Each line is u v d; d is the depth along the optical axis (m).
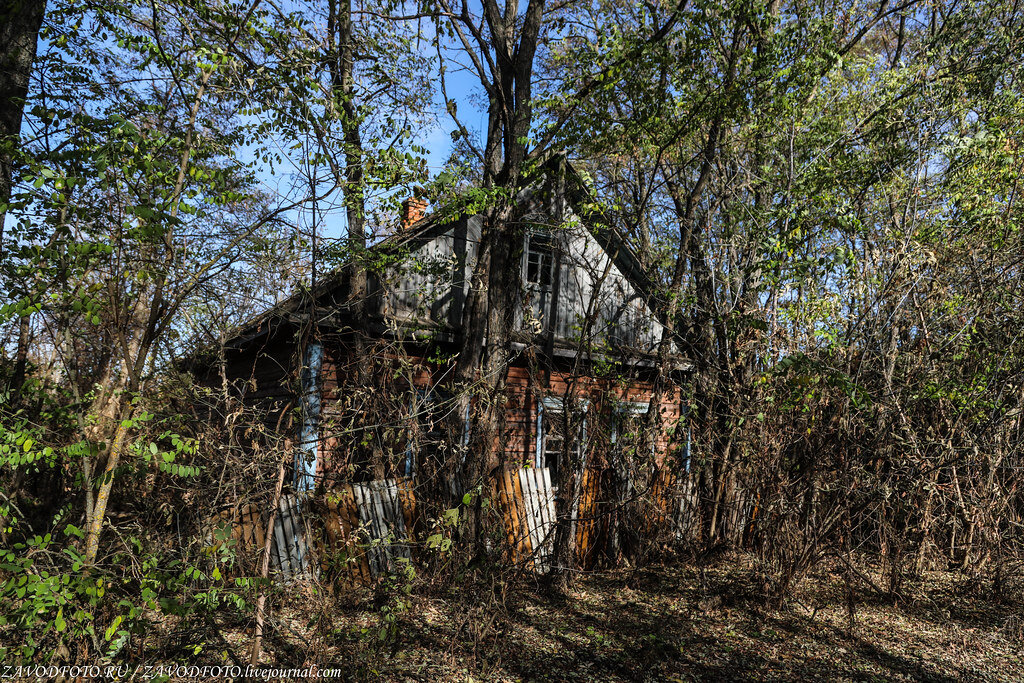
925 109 10.61
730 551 9.68
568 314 12.34
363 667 5.45
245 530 6.48
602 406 9.13
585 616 7.43
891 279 7.48
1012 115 10.12
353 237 7.19
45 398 5.12
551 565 8.20
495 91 9.83
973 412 8.26
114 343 4.70
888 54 14.65
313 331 7.86
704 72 9.69
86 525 4.25
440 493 7.64
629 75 8.95
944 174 10.03
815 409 7.69
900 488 8.34
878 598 8.41
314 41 7.83
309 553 5.96
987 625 7.55
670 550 9.77
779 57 9.55
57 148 5.16
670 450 9.58
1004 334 8.33
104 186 4.26
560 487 8.36
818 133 11.38
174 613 4.16
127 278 4.48
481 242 9.31
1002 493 8.44
